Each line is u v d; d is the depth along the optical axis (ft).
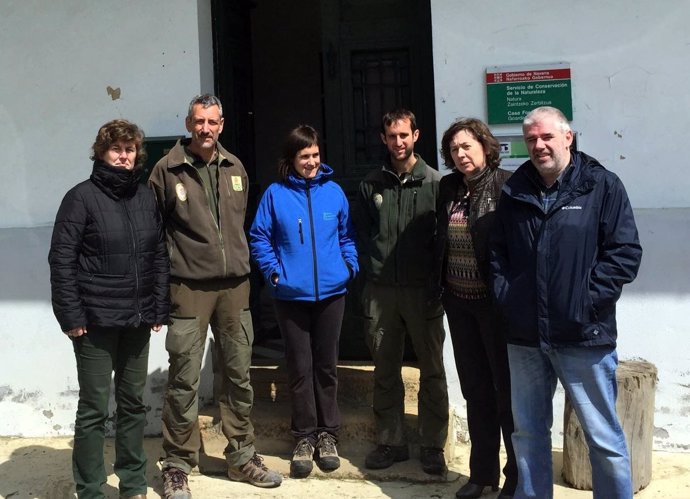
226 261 12.05
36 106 15.05
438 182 12.33
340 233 12.94
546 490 10.34
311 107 24.76
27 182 15.12
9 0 14.98
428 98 15.21
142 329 11.41
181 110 14.75
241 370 12.38
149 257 11.28
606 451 9.81
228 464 12.81
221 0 15.79
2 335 15.05
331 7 15.53
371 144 15.65
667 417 13.61
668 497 12.07
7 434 15.15
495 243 10.46
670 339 13.48
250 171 17.81
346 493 12.25
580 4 13.53
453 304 11.62
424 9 15.12
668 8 13.28
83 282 10.87
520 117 13.74
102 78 14.89
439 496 12.12
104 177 10.93
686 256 13.35
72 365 14.96
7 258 14.98
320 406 12.92
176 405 12.05
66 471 13.43
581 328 9.57
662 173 13.48
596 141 13.66
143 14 14.75
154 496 12.25
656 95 13.43
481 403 11.77
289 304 12.55
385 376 12.77
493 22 13.78
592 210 9.64
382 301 12.57
